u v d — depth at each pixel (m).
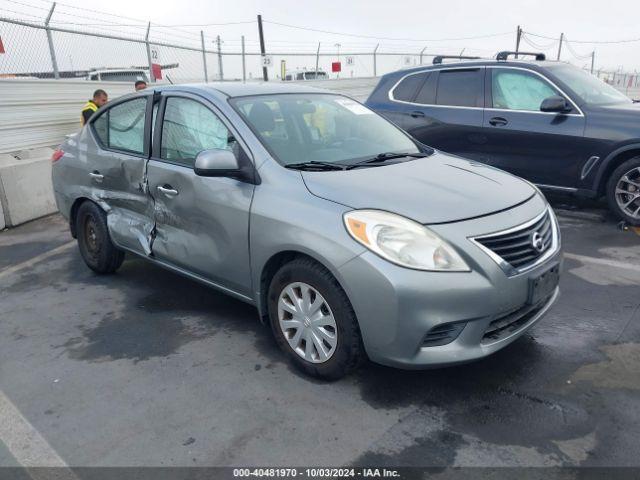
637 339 3.50
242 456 2.56
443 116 6.93
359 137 3.97
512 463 2.45
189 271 3.92
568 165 6.16
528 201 3.21
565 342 3.49
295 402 2.95
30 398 3.09
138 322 4.02
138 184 4.17
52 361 3.50
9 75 9.52
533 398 2.91
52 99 10.27
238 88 3.97
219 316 4.06
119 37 11.88
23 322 4.10
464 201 2.96
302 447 2.60
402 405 2.89
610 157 5.86
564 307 4.00
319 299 3.00
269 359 3.41
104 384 3.21
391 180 3.18
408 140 4.20
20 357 3.56
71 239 6.35
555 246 3.17
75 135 5.10
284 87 4.18
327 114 4.04
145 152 4.14
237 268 3.44
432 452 2.53
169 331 3.85
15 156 8.68
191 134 3.81
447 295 2.65
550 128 6.18
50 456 2.62
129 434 2.75
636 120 5.74
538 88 6.34
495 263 2.74
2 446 2.71
